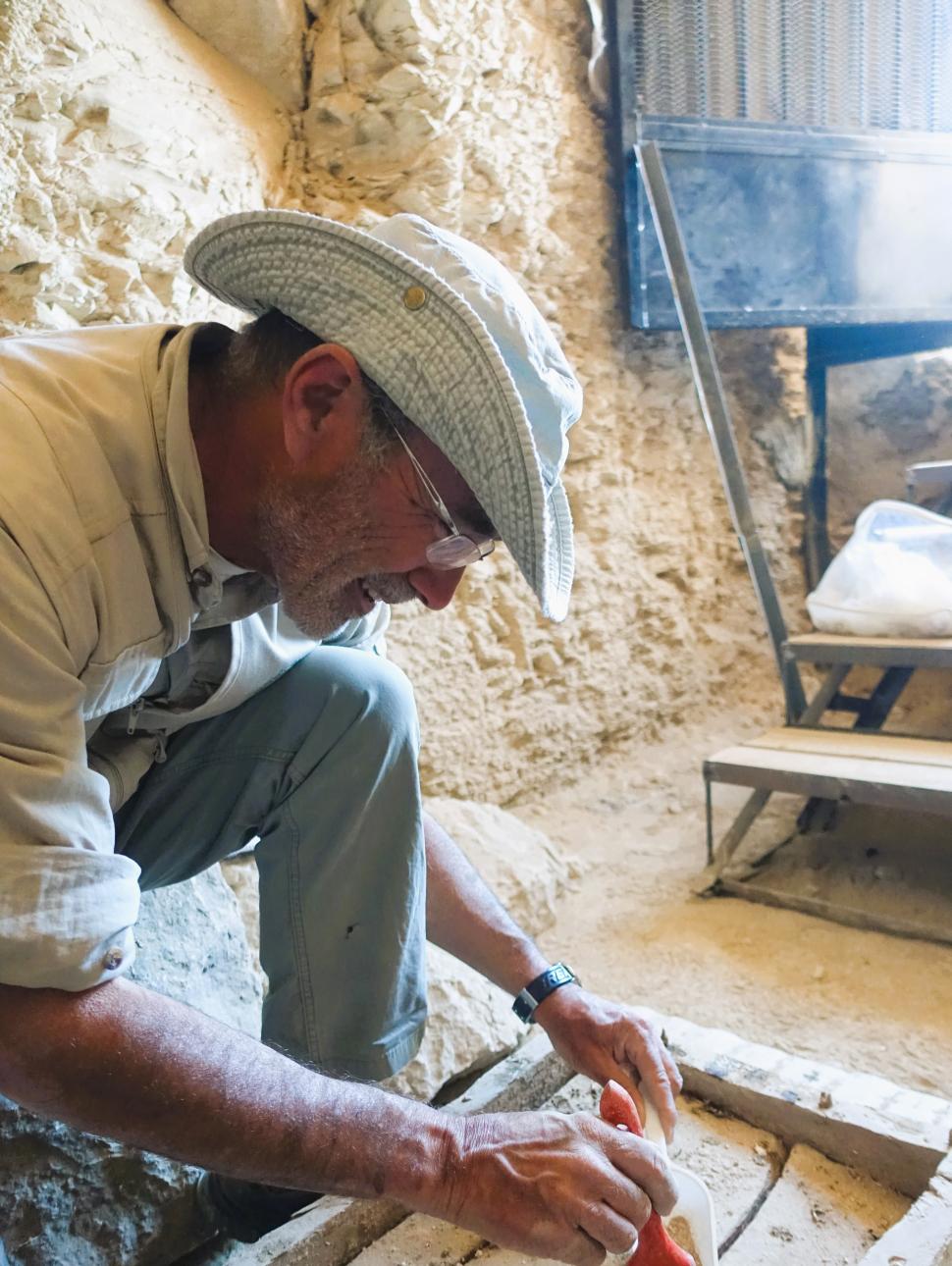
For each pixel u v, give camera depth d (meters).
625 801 2.63
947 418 3.12
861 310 2.72
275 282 0.73
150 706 0.96
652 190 2.28
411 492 0.74
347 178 2.26
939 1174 0.90
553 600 0.73
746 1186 1.00
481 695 2.45
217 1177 1.08
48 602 0.69
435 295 0.67
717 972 1.83
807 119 2.58
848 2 2.55
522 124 2.43
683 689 2.99
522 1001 1.06
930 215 2.73
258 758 1.02
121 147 1.67
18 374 0.75
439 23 2.17
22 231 1.51
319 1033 1.01
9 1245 0.98
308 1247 0.92
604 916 2.09
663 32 2.47
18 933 0.64
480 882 1.15
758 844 2.34
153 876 1.07
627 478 2.82
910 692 3.07
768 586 2.28
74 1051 0.65
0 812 0.65
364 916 1.01
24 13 1.51
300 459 0.73
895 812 2.37
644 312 2.64
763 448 3.21
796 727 2.31
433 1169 0.72
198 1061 0.68
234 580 0.88
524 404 0.71
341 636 1.13
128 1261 1.06
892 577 2.28
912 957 1.81
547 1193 0.71
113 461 0.74
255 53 2.14
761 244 2.60
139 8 1.90
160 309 1.74
